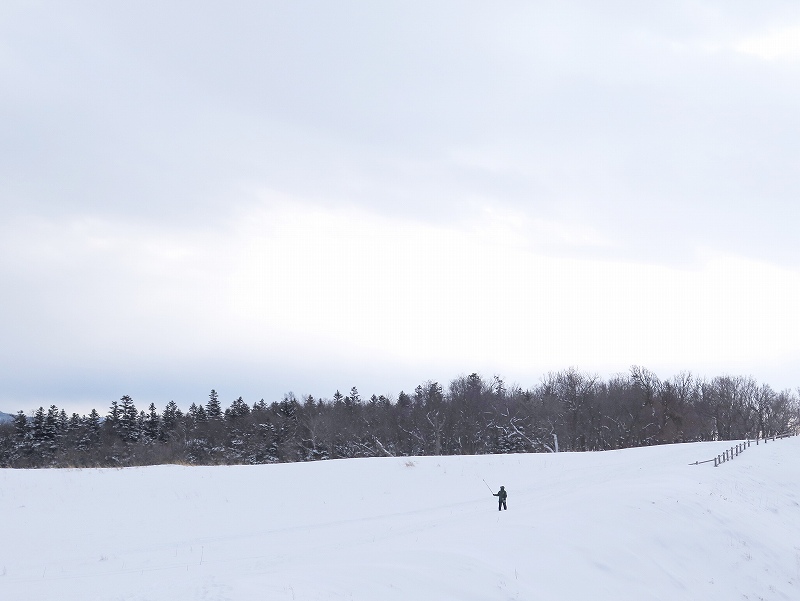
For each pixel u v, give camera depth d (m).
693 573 22.00
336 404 120.75
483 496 35.72
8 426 106.88
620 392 102.44
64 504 32.16
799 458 47.19
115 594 13.95
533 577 18.02
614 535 22.50
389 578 15.85
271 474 39.94
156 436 111.12
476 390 109.12
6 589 15.64
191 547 24.41
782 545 26.80
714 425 105.31
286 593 13.77
